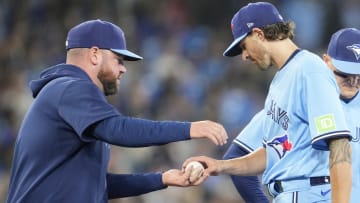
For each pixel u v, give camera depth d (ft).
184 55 179.83
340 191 63.67
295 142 67.46
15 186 69.21
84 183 67.72
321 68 66.85
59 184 67.31
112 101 156.97
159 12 188.75
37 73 168.86
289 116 67.41
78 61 70.13
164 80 164.14
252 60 70.85
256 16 69.56
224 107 162.81
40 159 67.82
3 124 157.58
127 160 138.10
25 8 181.37
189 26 190.08
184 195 136.46
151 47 178.70
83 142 67.87
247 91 166.91
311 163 66.85
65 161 67.72
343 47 71.26
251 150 76.69
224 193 140.15
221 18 191.52
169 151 140.36
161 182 73.87
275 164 68.69
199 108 163.22
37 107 68.33
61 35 176.35
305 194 66.90
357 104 72.38
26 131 68.74
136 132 64.08
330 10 188.75
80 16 177.58
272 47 69.26
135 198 132.36
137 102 158.40
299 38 187.01
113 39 70.23
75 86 66.59
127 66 168.76
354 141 71.15
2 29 180.45
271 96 69.41
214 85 168.45
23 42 175.32
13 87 163.94
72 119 65.41
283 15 190.39
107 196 73.36
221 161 73.61
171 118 156.76
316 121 65.21
